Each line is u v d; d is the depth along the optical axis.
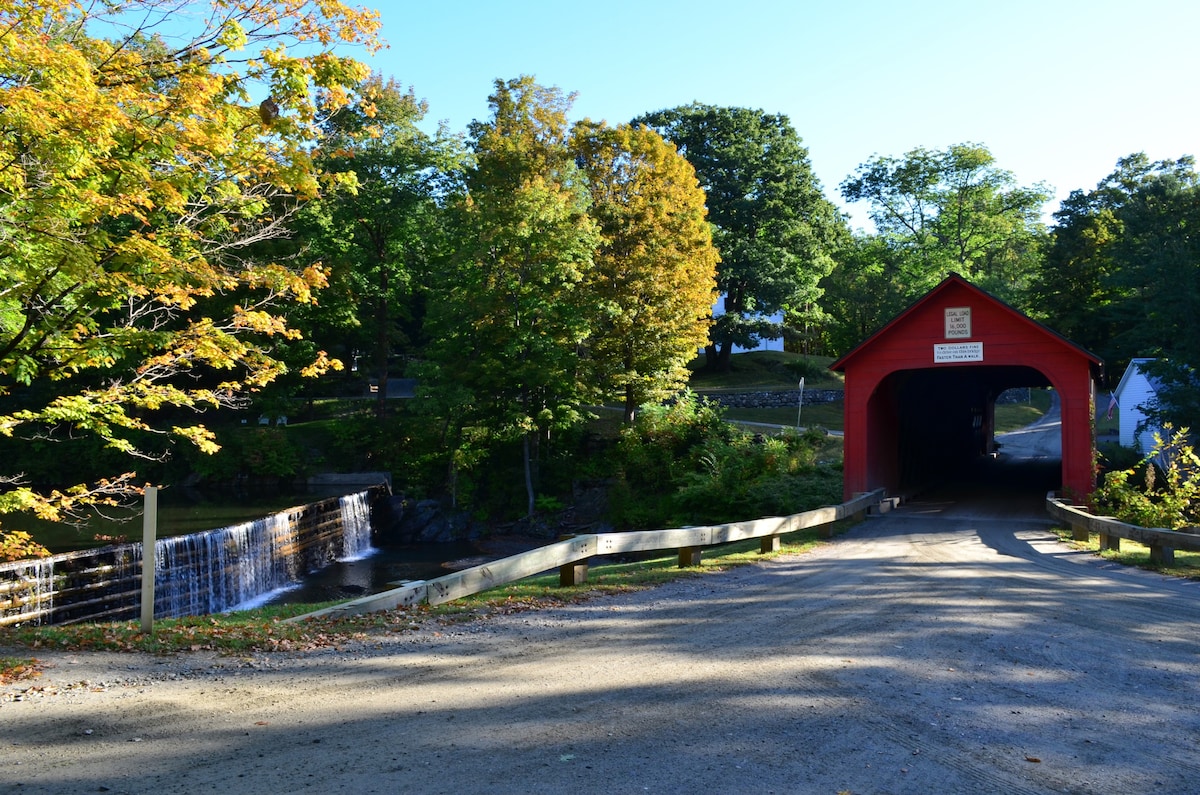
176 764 4.56
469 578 9.95
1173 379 28.94
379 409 37.84
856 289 60.56
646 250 32.81
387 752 4.77
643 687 6.15
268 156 10.44
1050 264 57.00
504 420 32.88
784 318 56.75
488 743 4.93
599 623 8.66
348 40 10.37
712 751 4.83
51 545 23.19
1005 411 55.12
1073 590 10.73
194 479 36.47
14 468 36.19
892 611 9.22
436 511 32.81
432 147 36.56
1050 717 5.52
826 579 11.75
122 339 10.46
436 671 6.67
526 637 7.98
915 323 22.11
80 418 10.80
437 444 34.91
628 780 4.38
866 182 60.44
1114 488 18.98
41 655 7.27
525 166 32.75
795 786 4.34
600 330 33.53
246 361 11.40
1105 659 7.06
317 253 33.00
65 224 8.90
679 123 51.69
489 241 30.78
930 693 6.03
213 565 20.66
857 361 22.73
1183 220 45.62
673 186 33.72
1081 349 20.16
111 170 9.32
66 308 10.42
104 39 9.61
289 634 8.07
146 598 8.38
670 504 28.47
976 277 59.81
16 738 4.99
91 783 4.27
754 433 32.91
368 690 6.10
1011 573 12.38
